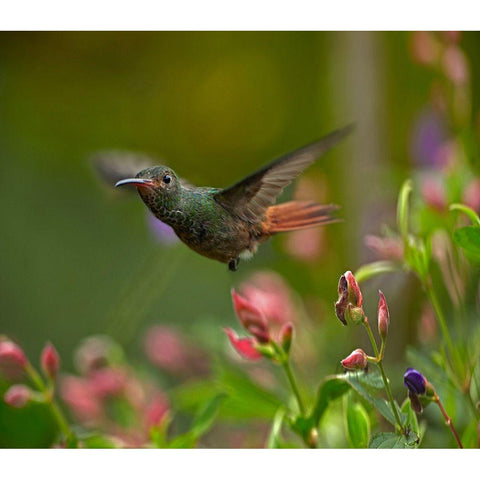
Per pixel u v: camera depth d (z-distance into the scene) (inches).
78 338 219.8
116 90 238.8
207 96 231.8
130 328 168.7
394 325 165.6
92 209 232.7
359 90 167.5
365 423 160.4
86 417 165.9
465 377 161.5
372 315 165.9
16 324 220.1
